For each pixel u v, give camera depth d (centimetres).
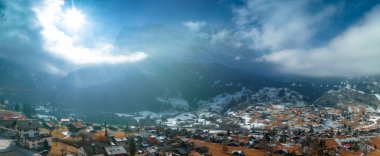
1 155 18250
